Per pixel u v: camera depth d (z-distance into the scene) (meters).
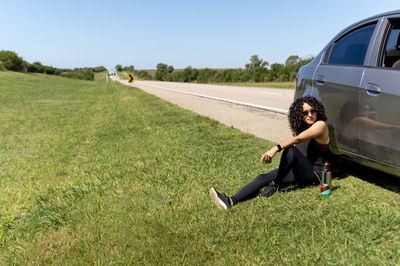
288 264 1.77
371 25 2.84
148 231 2.28
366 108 2.59
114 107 12.58
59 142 6.66
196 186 3.14
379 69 2.54
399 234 1.95
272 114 7.95
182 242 2.10
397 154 2.34
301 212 2.33
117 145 5.66
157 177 3.52
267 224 2.21
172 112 9.30
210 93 17.92
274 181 2.63
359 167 3.28
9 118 10.92
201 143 5.09
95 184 3.54
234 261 1.85
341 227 2.08
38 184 3.92
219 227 2.24
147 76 112.12
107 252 2.06
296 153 2.53
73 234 2.37
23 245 2.30
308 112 2.58
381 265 1.68
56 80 53.59
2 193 3.66
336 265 1.72
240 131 5.85
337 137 2.98
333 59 3.24
